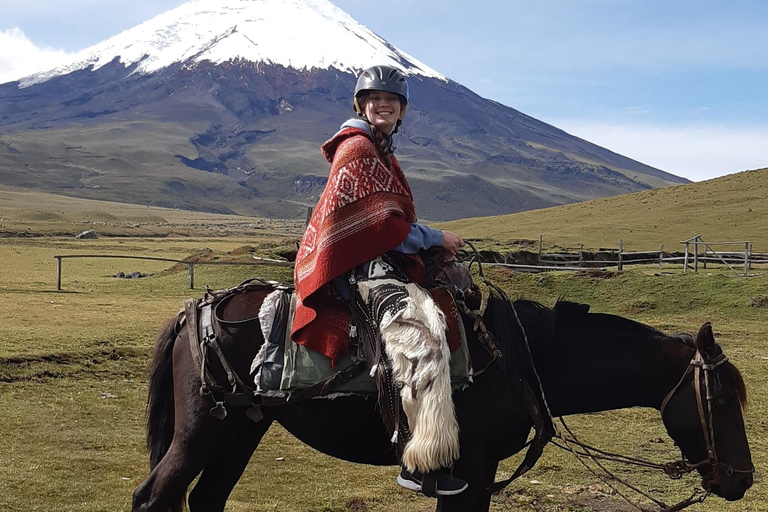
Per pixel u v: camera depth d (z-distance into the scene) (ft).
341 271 13.30
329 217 13.42
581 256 103.14
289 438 28.35
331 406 14.17
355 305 14.07
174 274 82.89
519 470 15.07
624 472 25.45
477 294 14.93
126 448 25.34
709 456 14.38
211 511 15.16
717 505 22.31
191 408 14.44
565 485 23.93
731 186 203.21
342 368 14.02
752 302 69.05
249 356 14.49
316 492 22.33
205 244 195.72
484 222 195.00
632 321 15.55
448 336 13.83
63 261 113.09
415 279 14.14
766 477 24.88
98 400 31.14
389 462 14.80
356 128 14.14
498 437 14.34
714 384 14.38
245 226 497.05
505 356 14.29
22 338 39.04
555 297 76.02
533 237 154.40
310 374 14.06
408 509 21.40
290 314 14.56
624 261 101.30
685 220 165.99
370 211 13.26
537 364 15.02
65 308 55.42
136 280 79.10
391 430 13.71
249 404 14.33
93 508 19.45
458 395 14.03
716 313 67.97
